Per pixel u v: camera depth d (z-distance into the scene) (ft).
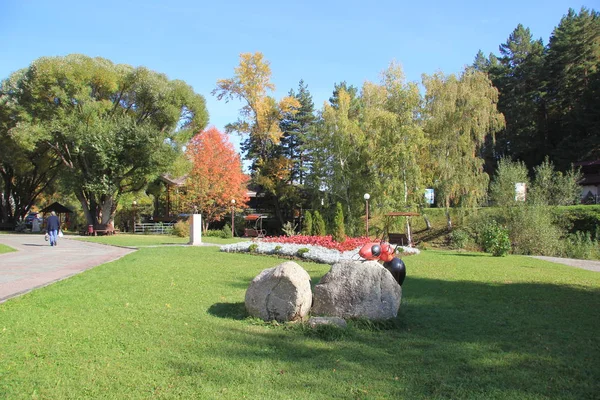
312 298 22.39
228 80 145.89
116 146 116.37
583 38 153.69
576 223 92.38
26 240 92.12
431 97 106.11
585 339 19.22
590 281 38.14
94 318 21.77
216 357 16.20
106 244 80.64
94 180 119.75
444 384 13.88
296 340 18.40
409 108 105.91
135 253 58.59
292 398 12.76
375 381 14.08
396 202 102.94
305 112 174.50
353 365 15.53
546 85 162.71
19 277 35.65
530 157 164.25
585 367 15.62
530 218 79.56
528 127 163.84
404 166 103.30
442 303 27.30
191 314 22.86
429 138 106.52
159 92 123.65
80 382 13.83
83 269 41.39
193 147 139.85
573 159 144.56
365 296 21.47
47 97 115.85
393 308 21.74
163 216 167.84
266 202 160.66
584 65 151.43
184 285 32.09
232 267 44.04
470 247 87.61
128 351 16.83
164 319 21.72
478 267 48.26
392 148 103.04
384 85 110.73
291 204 155.33
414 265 49.80
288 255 54.85
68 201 200.54
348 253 52.90
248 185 167.02
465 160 102.99
